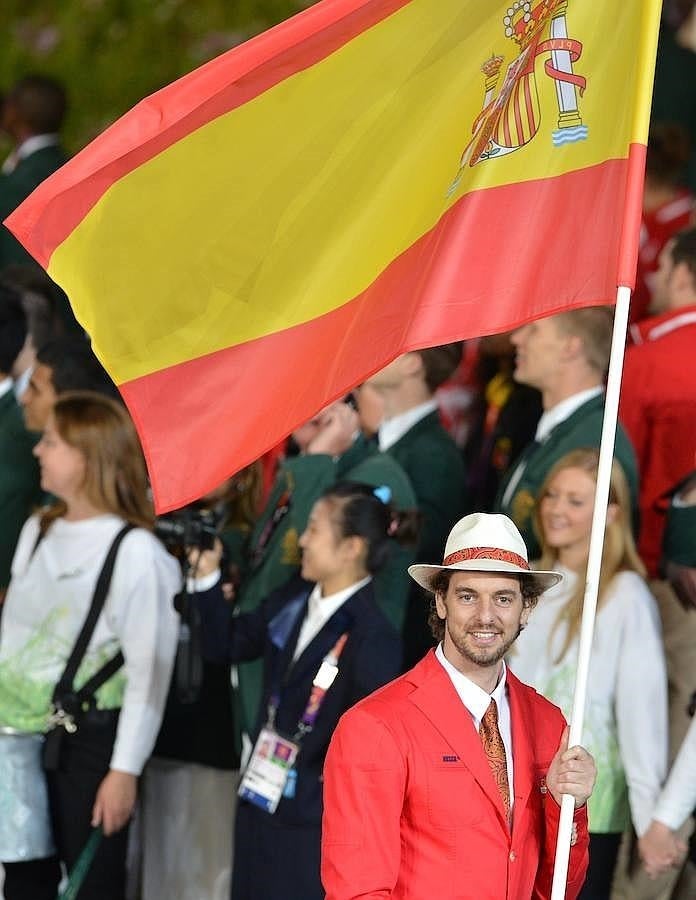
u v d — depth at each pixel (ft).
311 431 62.95
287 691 54.49
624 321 39.55
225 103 42.11
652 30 39.78
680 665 55.83
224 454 42.68
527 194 41.32
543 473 59.00
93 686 58.65
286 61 41.86
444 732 39.78
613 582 54.24
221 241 42.93
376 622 54.08
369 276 42.47
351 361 41.78
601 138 41.19
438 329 40.75
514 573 39.88
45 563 59.82
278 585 60.08
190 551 57.47
